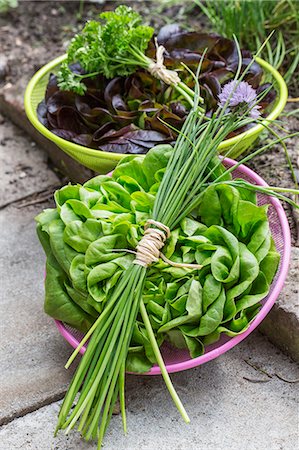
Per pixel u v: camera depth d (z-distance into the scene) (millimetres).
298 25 1270
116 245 895
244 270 871
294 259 994
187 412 925
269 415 916
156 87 1082
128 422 919
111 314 858
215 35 1108
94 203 920
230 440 895
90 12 1494
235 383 950
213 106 1037
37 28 1481
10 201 1222
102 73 1091
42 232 925
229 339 895
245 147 1039
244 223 903
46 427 923
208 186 909
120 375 848
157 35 1153
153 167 941
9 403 940
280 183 1094
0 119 1373
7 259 1132
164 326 860
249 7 1255
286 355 976
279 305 949
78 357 986
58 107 1080
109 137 1034
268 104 1062
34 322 1037
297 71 1268
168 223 894
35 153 1305
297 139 1156
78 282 875
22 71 1396
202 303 863
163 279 886
